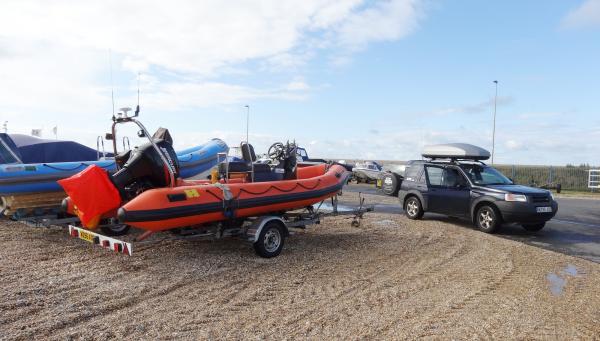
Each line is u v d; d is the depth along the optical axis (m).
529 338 3.89
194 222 6.28
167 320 4.07
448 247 7.79
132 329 3.83
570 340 3.88
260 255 6.65
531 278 5.91
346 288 5.24
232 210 6.60
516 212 9.17
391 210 13.16
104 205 6.03
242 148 7.66
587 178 26.00
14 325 3.80
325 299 4.82
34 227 8.23
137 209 5.61
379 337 3.82
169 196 5.92
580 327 4.19
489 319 4.31
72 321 3.95
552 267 6.57
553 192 23.30
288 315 4.29
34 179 7.76
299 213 8.02
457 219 11.55
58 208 8.05
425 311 4.51
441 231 9.37
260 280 5.47
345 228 9.41
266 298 4.80
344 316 4.31
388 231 9.20
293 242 7.88
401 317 4.31
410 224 10.24
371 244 7.88
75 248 6.84
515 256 7.20
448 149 10.93
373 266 6.35
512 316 4.42
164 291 4.92
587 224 11.34
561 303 4.90
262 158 8.55
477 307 4.67
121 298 4.61
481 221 9.77
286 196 7.33
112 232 7.77
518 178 27.27
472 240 8.48
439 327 4.08
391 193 15.16
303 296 4.90
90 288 4.89
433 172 10.92
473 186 9.98
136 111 6.34
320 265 6.32
